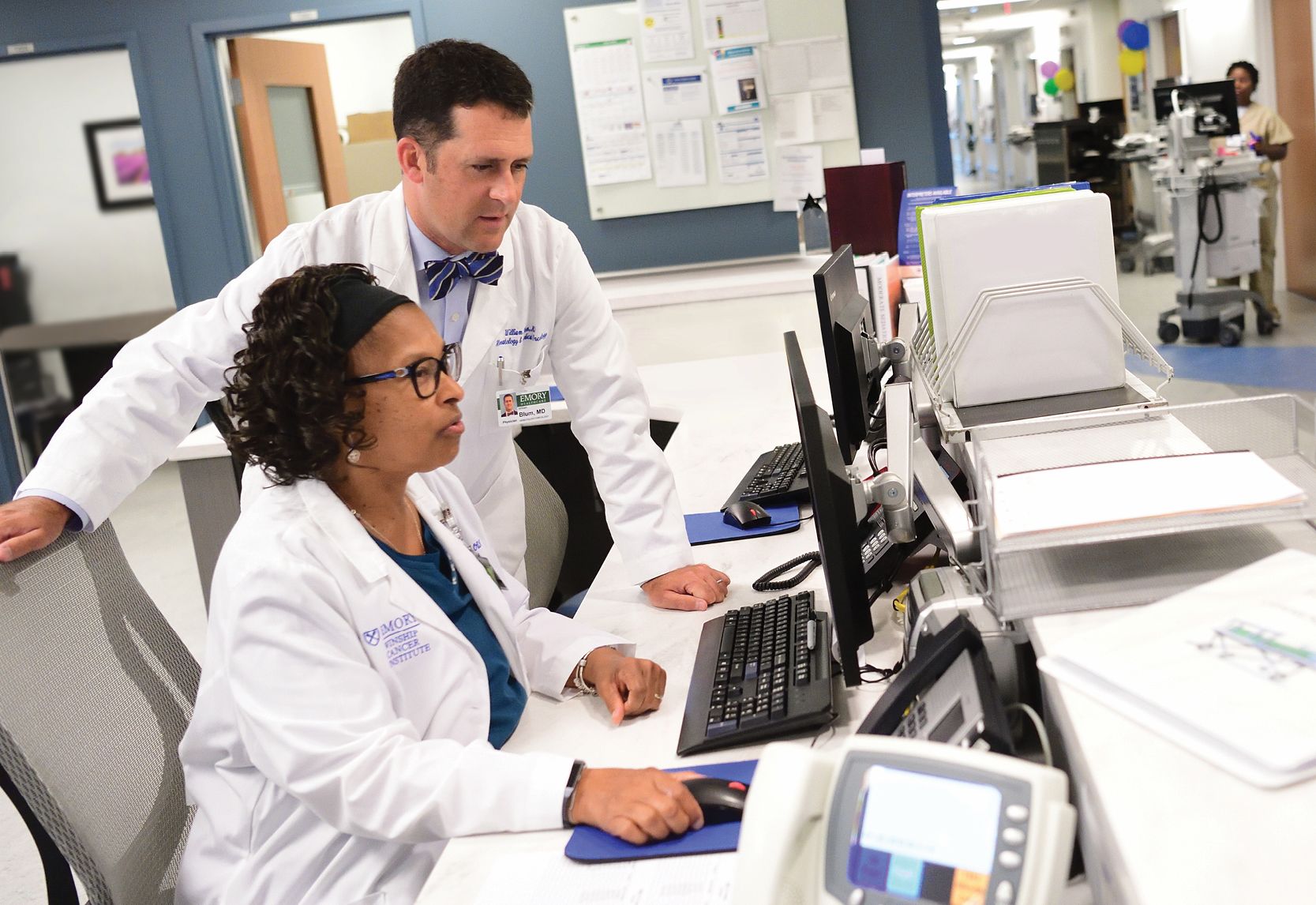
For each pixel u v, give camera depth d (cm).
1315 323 641
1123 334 159
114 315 631
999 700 90
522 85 171
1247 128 641
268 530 125
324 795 115
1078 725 90
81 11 556
